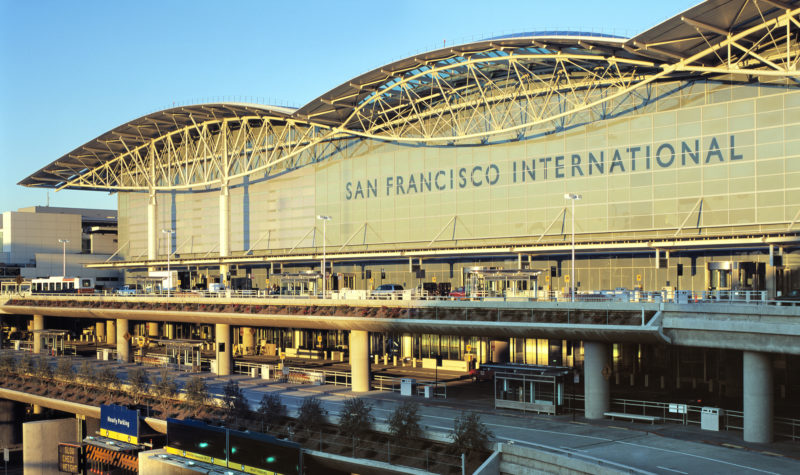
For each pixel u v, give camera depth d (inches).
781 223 2341.3
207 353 3976.4
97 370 3147.1
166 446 2314.2
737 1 2036.2
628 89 2573.8
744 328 1643.7
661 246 2440.9
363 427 1902.1
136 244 4911.4
